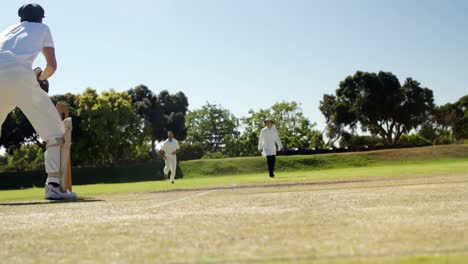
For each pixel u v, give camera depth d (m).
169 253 2.19
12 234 3.05
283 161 39.28
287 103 69.94
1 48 7.45
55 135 8.16
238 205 4.60
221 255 2.08
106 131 46.91
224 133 91.38
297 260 1.89
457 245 2.08
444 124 79.69
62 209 5.12
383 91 67.25
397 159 38.94
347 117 67.69
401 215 3.25
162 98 83.31
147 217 3.76
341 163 38.88
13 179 40.66
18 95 7.59
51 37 7.84
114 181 39.91
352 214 3.42
